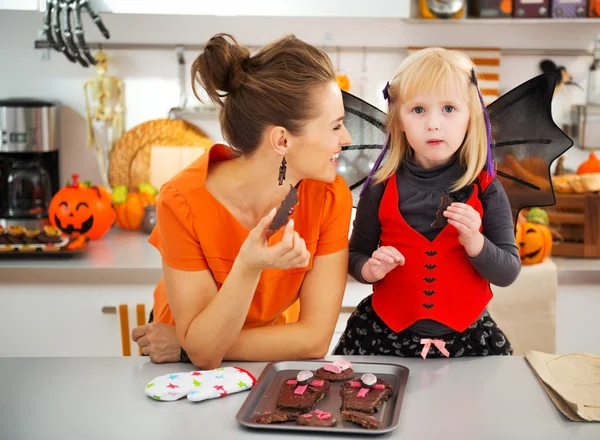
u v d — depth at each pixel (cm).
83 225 247
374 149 165
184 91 274
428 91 139
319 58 130
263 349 134
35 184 266
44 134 262
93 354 232
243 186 135
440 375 125
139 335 139
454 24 266
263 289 138
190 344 128
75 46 244
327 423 106
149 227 260
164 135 273
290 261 120
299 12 235
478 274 143
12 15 270
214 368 130
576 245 236
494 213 143
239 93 130
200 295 134
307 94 127
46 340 231
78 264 226
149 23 271
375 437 103
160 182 269
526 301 219
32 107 259
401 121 144
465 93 139
